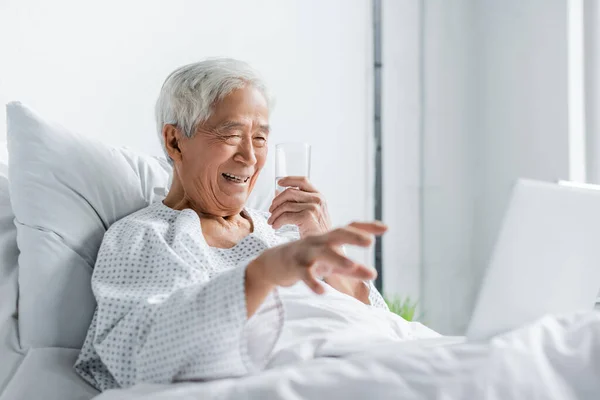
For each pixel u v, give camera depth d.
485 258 3.37
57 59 2.25
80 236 1.42
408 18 3.26
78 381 1.25
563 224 0.96
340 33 3.04
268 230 1.61
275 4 2.81
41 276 1.35
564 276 0.98
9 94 2.15
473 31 3.43
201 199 1.51
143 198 1.62
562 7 3.03
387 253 3.19
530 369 0.78
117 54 2.38
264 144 1.55
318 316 1.25
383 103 3.18
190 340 1.02
